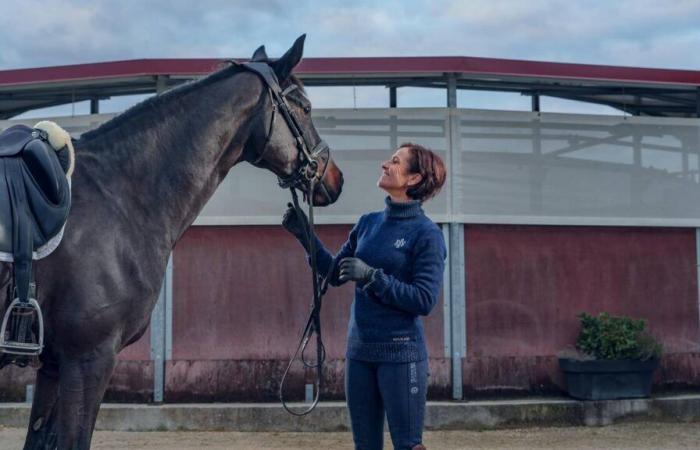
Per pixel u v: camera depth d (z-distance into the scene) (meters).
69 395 2.82
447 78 6.59
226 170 3.31
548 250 6.82
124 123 3.12
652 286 6.96
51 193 2.74
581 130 6.81
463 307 6.61
